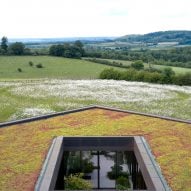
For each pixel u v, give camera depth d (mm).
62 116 23844
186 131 20016
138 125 21344
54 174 13602
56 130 20062
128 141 18500
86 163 18047
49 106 33781
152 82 55062
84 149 18406
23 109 32125
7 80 54656
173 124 21672
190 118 29969
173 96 40500
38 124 21500
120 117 23625
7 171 13484
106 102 36188
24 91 42188
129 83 50938
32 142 17594
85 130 20078
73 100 37062
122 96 39344
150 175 13094
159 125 21391
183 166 14195
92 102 36156
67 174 16984
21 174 13148
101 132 19656
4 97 38500
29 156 15320
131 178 17172
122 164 18078
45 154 15594
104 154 18422
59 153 15891
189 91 44875
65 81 52594
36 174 13141
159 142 17688
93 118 23312
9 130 20031
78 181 15008
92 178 17172
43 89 43781
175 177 12992
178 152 16062
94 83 49812
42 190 11688
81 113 24844
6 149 16422
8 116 30000
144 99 38031
